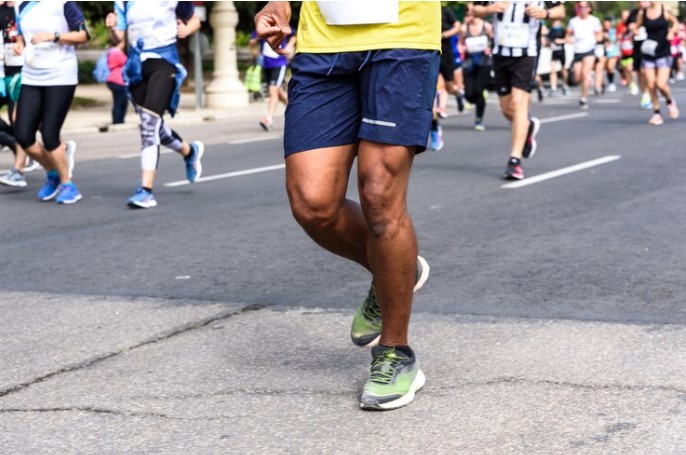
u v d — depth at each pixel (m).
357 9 7.16
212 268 12.52
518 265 12.16
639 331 9.27
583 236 13.84
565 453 6.57
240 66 74.00
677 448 6.61
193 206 17.59
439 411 7.39
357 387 7.96
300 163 7.44
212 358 8.81
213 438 6.99
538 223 14.86
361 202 7.42
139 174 22.84
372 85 7.21
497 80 19.89
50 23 17.66
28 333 9.78
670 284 11.09
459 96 40.91
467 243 13.52
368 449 6.74
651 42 31.14
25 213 17.33
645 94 38.62
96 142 32.59
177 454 6.74
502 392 7.73
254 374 8.34
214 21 46.47
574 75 54.28
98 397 7.88
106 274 12.35
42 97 18.12
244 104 47.22
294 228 15.09
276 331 9.61
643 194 17.31
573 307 10.20
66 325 10.04
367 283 11.52
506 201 16.95
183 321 10.06
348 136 7.45
